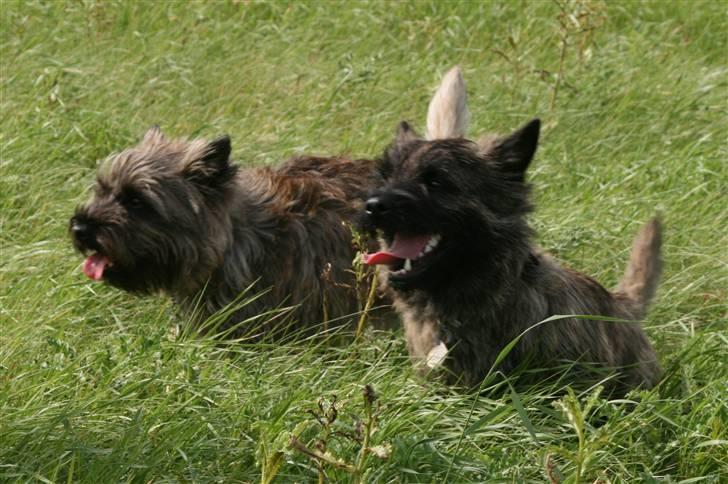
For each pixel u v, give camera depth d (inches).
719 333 415.5
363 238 407.2
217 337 432.8
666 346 435.8
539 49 767.7
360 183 462.6
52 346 383.6
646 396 361.1
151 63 689.0
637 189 568.1
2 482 307.4
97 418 339.3
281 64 716.0
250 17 795.4
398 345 422.0
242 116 642.2
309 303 442.6
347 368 383.9
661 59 755.4
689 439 353.1
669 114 652.7
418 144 384.8
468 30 792.9
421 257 374.6
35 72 651.5
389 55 753.6
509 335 378.9
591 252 495.2
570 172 578.6
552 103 660.1
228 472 326.3
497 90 686.5
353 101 661.3
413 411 357.4
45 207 506.9
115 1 783.1
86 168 544.4
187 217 427.2
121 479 313.6
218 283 434.9
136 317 444.8
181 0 796.0
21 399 349.7
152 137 451.8
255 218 440.5
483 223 372.5
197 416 339.3
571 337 381.7
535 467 337.7
